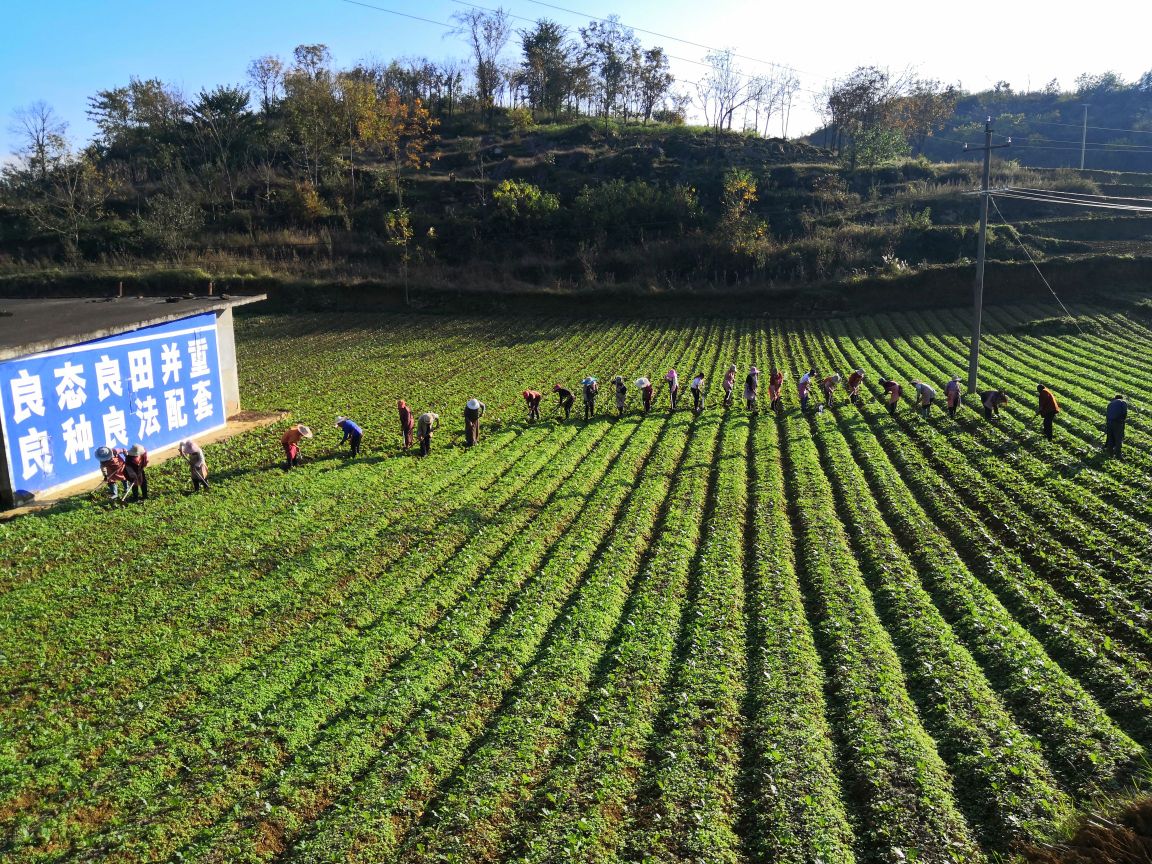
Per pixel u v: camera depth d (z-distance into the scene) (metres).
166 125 111.06
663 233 82.25
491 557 21.03
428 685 14.71
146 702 14.09
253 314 69.75
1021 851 10.05
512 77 125.81
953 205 81.19
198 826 11.26
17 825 11.15
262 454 31.08
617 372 48.19
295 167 100.75
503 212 85.31
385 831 10.90
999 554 19.81
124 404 29.33
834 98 106.12
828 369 47.28
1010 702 13.51
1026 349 48.06
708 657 15.35
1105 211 75.06
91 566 19.92
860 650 15.38
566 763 12.31
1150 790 10.71
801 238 78.62
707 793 11.51
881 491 25.45
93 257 82.06
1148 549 18.86
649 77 114.94
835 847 10.28
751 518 23.69
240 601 17.95
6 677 14.92
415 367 50.22
